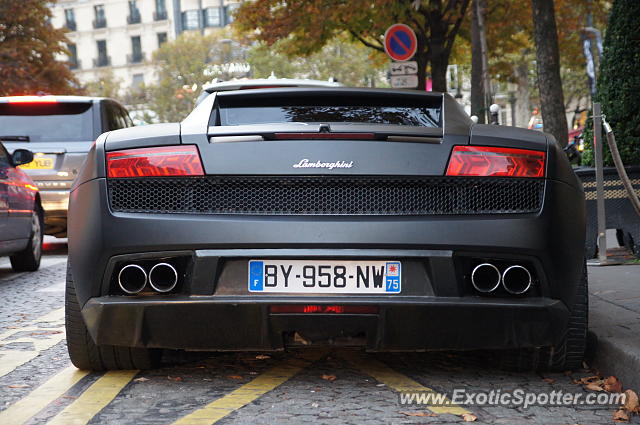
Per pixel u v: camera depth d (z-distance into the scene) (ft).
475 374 15.79
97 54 340.18
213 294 13.51
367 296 13.43
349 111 15.57
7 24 123.65
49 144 42.57
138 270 13.82
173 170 13.69
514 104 195.52
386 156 13.56
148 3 334.03
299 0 75.92
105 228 13.73
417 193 13.64
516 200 13.79
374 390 14.67
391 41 52.75
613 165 29.99
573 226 14.05
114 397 14.39
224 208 13.65
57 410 13.80
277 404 13.84
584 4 85.97
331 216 13.42
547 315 13.67
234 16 80.38
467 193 13.71
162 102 219.82
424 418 13.09
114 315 13.79
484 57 74.54
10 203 32.30
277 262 13.48
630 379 14.62
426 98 15.84
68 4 340.80
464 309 13.39
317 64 196.85
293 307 13.37
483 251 13.48
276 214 13.50
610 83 30.14
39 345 19.45
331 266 13.46
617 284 22.76
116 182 13.91
